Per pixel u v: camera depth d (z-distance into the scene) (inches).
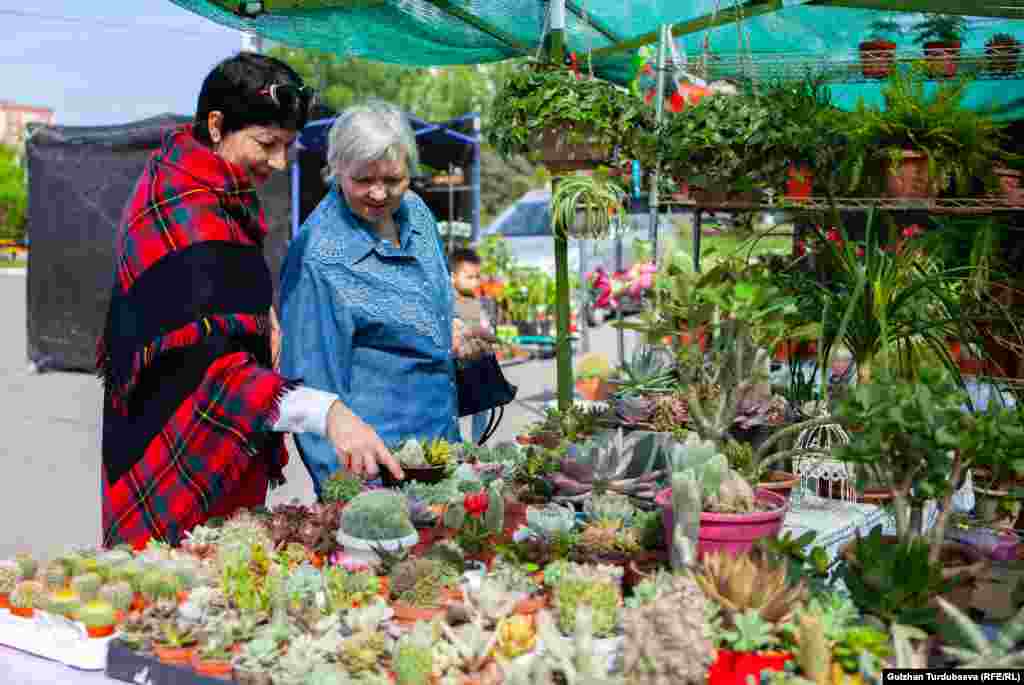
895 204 102.2
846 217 124.0
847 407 55.9
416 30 163.3
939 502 57.0
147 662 56.4
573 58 120.7
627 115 104.5
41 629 60.8
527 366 437.4
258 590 60.6
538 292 486.3
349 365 102.2
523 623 55.9
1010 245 127.1
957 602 57.8
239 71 77.2
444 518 75.0
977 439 52.5
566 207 109.8
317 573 62.2
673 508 59.0
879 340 94.7
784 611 52.4
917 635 51.6
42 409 323.9
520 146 110.6
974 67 117.6
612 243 458.0
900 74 109.4
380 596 62.8
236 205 78.1
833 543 81.0
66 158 389.7
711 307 62.0
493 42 171.9
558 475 81.0
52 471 240.5
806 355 109.8
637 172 115.0
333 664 53.2
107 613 59.0
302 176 482.3
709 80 118.2
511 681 49.7
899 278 97.6
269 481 88.0
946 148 101.4
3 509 204.7
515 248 588.1
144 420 75.4
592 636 55.4
